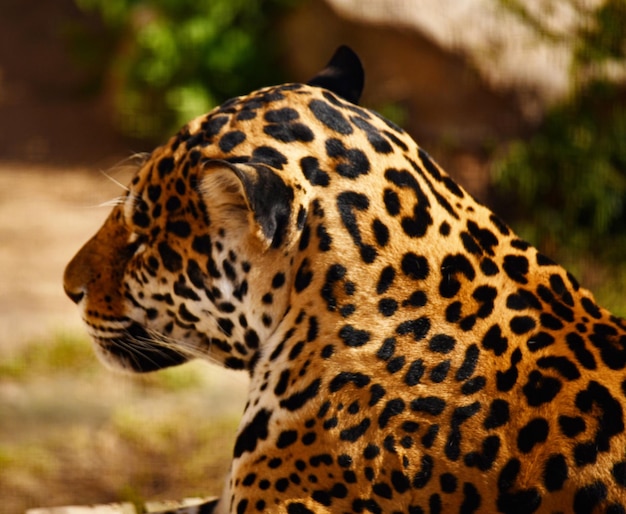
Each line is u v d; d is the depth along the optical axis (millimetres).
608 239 33875
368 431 9930
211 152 10445
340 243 10148
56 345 28469
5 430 24422
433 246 10266
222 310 10875
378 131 10672
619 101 35281
